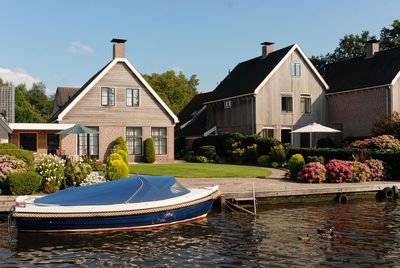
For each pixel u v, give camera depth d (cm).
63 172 1672
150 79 6381
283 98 3331
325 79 3775
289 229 1234
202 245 1071
